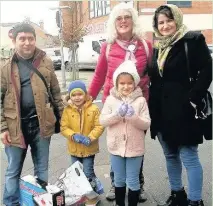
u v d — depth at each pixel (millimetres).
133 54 3920
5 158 5766
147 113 3699
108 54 4035
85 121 4066
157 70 3709
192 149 3686
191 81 3576
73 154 4156
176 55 3570
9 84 3629
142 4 20297
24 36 3562
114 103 3723
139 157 3752
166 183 4793
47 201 3502
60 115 4039
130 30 3945
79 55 22453
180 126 3594
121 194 3855
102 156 5965
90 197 3982
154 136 3863
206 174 4996
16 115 3652
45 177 3941
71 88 4055
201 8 23422
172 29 3596
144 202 4246
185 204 3984
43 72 3709
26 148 3811
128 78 3646
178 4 23156
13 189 3854
